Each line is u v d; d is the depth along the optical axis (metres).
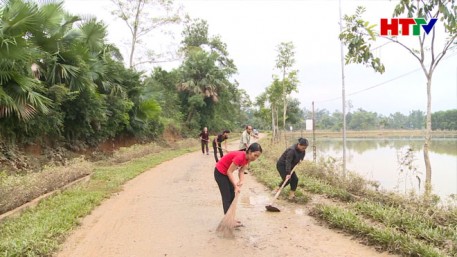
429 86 6.88
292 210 7.24
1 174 7.91
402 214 6.01
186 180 11.41
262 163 14.02
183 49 34.09
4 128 10.60
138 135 22.33
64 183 9.30
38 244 4.79
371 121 89.94
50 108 12.12
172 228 6.06
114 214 6.98
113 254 4.86
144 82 23.64
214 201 8.23
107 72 17.42
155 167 14.92
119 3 25.25
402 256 4.63
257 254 4.84
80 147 15.61
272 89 25.23
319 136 58.44
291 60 19.95
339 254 4.80
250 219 6.57
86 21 15.88
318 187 8.77
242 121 78.19
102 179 10.91
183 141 29.77
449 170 14.33
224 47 46.41
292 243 5.26
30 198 7.31
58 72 12.57
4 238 5.10
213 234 5.73
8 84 9.84
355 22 7.20
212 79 39.00
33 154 12.42
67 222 5.99
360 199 7.54
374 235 5.13
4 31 9.48
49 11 11.83
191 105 37.56
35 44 11.75
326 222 6.25
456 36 6.36
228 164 6.09
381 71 7.08
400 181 10.47
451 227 5.36
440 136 49.62
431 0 6.27
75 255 4.80
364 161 17.19
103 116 15.31
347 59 7.39
